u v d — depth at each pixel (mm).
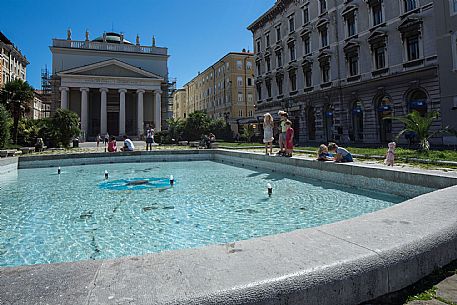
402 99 21594
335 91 27453
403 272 1995
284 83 35906
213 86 64688
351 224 2471
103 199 6832
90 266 1798
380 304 1831
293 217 5102
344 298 1752
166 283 1574
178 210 5715
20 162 14078
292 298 1594
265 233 4250
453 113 18203
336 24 27828
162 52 52844
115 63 46312
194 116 34250
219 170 12656
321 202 6234
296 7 33344
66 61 47531
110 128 50375
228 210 5664
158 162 17047
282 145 11789
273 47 37906
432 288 2014
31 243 3975
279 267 1729
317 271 1700
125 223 4867
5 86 25516
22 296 1453
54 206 6164
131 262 1847
